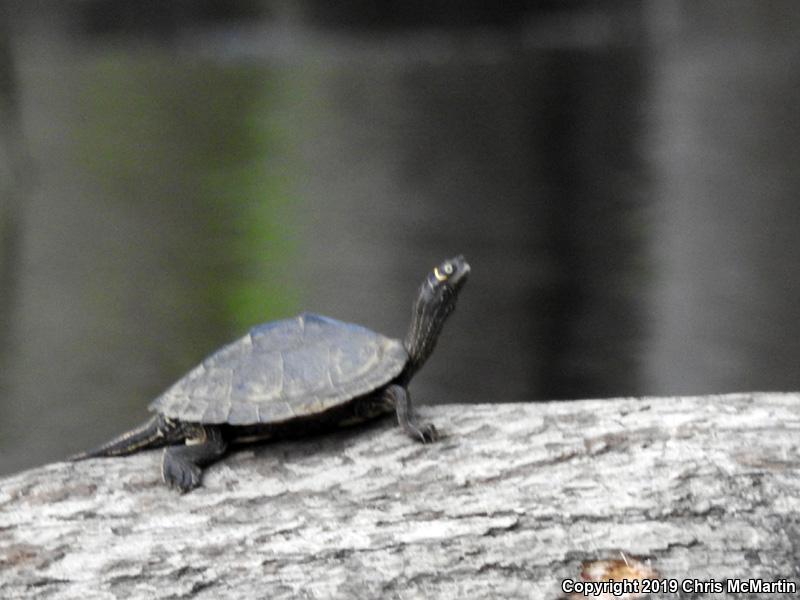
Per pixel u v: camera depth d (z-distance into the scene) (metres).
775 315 22.64
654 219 33.28
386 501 7.91
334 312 24.19
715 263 27.66
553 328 22.94
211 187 42.00
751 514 7.62
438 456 8.26
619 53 73.69
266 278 28.17
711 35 75.62
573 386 19.62
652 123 50.53
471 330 23.19
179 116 59.28
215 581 7.52
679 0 79.25
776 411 8.51
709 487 7.77
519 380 19.50
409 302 25.11
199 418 8.35
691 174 39.47
